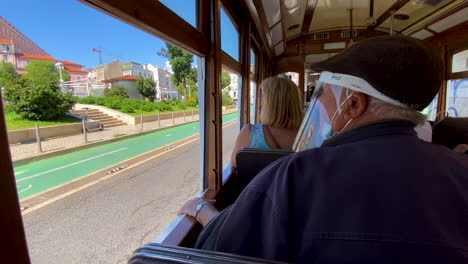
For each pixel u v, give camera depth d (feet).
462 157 1.79
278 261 1.69
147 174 16.43
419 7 13.05
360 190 1.57
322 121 2.26
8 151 1.61
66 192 12.46
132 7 3.05
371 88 1.80
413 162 1.61
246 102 10.77
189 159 20.86
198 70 6.23
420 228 1.46
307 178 1.72
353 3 13.75
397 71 1.67
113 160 20.22
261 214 1.83
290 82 6.12
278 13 11.35
